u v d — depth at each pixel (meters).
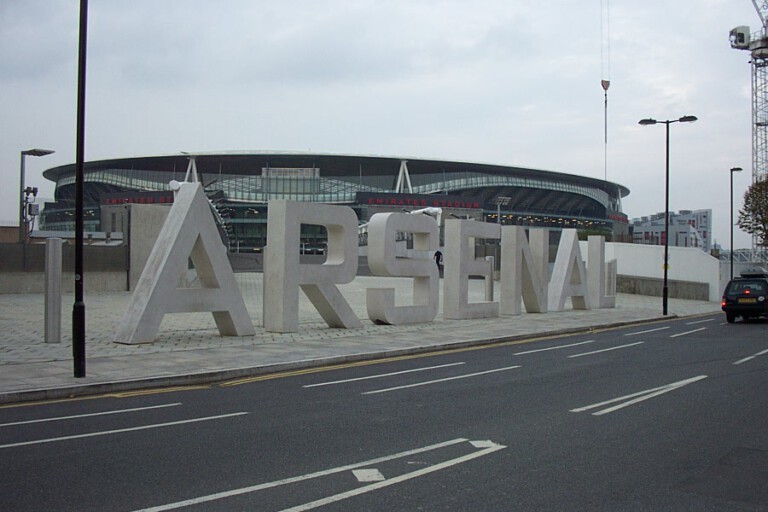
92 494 5.91
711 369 14.06
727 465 6.88
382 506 5.59
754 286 27.80
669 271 50.75
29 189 47.62
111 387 11.58
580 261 34.25
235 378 13.16
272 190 111.56
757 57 83.31
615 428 8.52
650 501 5.76
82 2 12.45
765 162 83.50
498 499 5.78
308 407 10.02
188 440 7.93
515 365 14.87
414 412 9.57
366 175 118.56
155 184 116.06
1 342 17.11
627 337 21.92
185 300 18.27
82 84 12.51
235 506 5.59
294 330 20.83
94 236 69.19
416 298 25.78
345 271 22.28
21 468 6.74
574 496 5.87
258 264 78.88
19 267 35.22
